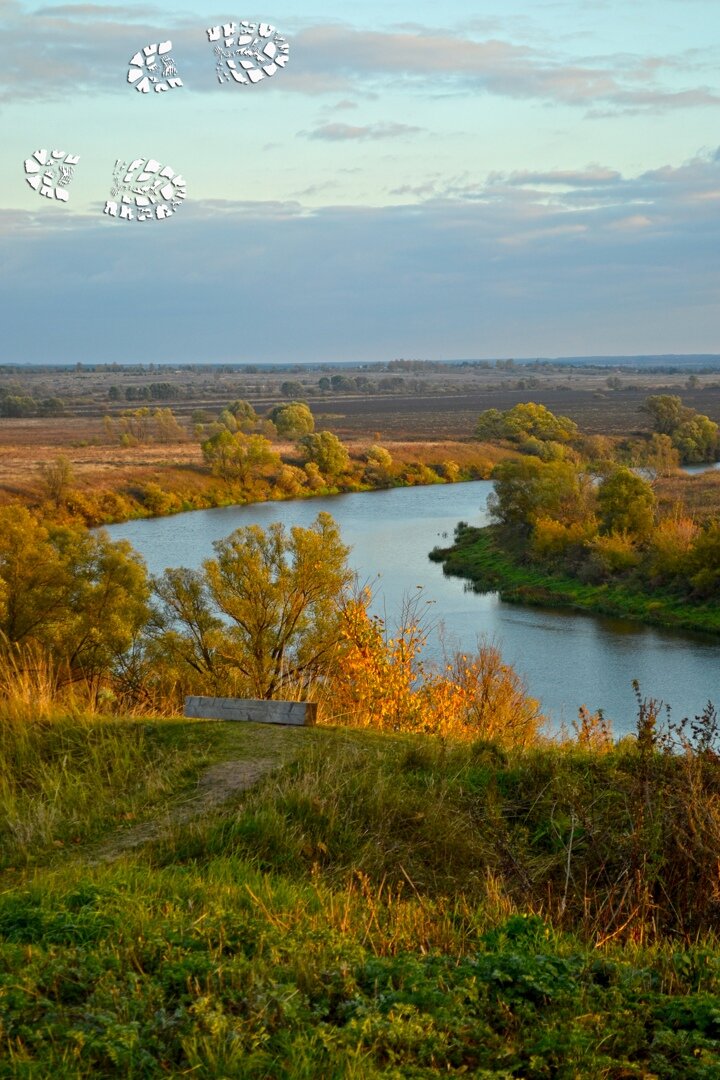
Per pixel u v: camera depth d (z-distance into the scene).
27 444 136.12
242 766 9.05
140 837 7.74
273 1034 4.46
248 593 26.36
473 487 109.44
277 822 7.75
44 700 10.66
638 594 54.44
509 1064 4.40
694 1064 4.43
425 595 55.22
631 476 65.06
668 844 7.13
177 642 26.52
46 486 84.94
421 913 6.38
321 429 162.25
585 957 5.57
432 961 5.43
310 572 26.17
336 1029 4.40
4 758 9.37
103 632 26.44
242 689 24.66
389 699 14.54
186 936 5.55
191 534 73.62
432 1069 4.15
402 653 16.58
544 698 37.00
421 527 78.06
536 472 72.25
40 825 7.82
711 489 86.94
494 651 21.23
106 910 5.80
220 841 7.54
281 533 27.25
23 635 26.53
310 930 5.78
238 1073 4.08
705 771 7.98
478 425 140.62
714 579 52.41
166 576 27.81
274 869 7.27
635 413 193.50
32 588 27.47
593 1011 4.92
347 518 83.50
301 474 104.25
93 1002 4.65
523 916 6.13
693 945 5.93
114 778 8.98
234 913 5.95
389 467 113.06
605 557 58.47
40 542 28.97
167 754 9.44
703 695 37.66
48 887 6.36
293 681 24.89
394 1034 4.40
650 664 42.28
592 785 8.46
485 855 7.70
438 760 9.30
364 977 5.13
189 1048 4.18
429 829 7.92
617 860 7.39
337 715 14.23
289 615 26.38
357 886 7.17
